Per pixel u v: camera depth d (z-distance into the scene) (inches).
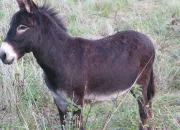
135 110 312.0
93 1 534.9
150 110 293.4
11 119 303.9
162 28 458.9
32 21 246.2
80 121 260.5
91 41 272.4
